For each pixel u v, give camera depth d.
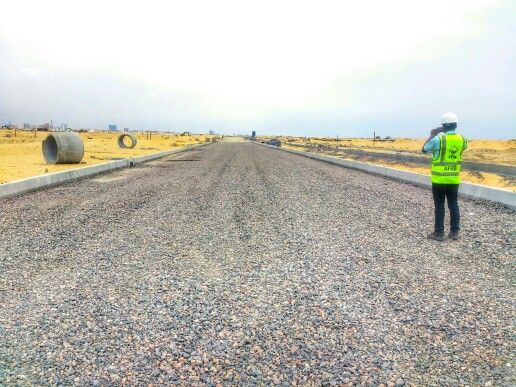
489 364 3.29
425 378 3.10
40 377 3.11
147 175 18.12
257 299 4.58
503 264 5.84
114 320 4.06
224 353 3.45
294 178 17.50
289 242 7.02
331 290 4.84
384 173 19.00
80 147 21.73
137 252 6.40
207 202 11.10
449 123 7.04
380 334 3.77
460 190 12.49
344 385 3.00
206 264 5.84
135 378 3.10
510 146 66.06
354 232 7.74
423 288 4.92
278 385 3.01
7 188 11.90
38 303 4.48
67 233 7.55
